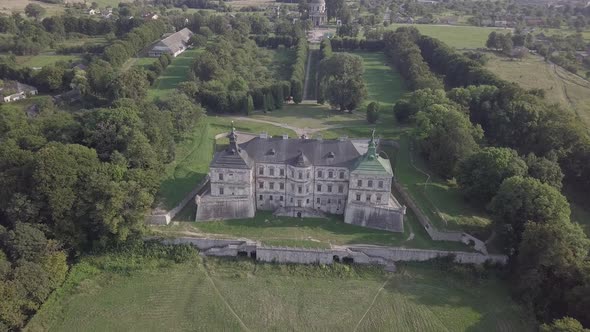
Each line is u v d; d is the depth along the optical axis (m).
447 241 121.31
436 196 139.25
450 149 145.38
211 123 191.75
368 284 110.94
